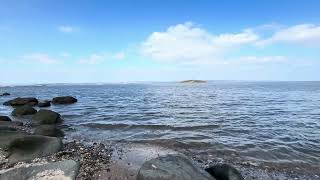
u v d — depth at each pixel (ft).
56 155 41.65
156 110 112.57
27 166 30.42
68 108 122.83
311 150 48.62
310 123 78.95
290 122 80.53
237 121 81.87
